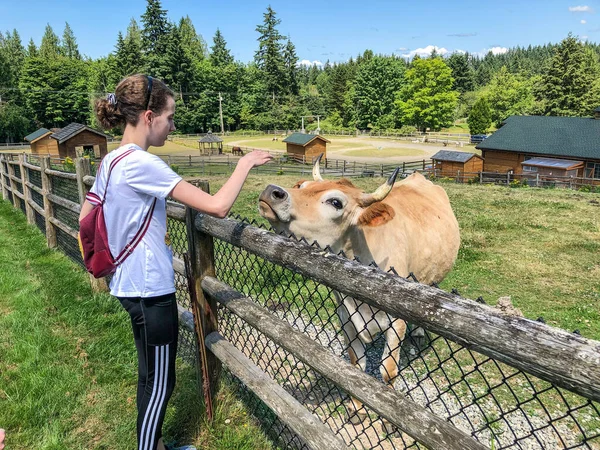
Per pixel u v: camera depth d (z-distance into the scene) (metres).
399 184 4.70
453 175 31.11
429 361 4.00
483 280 6.25
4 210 10.83
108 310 4.51
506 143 31.03
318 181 3.04
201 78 80.75
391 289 1.49
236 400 3.03
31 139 45.44
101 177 1.99
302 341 2.03
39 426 2.92
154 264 2.03
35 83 74.06
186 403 3.01
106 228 1.98
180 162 39.41
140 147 1.98
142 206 1.94
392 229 3.30
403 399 1.56
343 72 89.94
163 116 2.00
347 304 2.90
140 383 2.27
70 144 38.34
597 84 56.28
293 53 84.25
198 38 115.94
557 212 11.49
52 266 5.95
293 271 1.98
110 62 79.69
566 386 1.03
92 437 2.84
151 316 2.09
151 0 76.25
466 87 109.38
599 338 4.46
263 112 82.19
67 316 4.34
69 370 3.47
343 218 2.78
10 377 3.42
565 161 28.53
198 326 2.80
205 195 1.85
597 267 6.77
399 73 80.44
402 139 66.38
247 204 12.84
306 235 2.74
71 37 113.31
